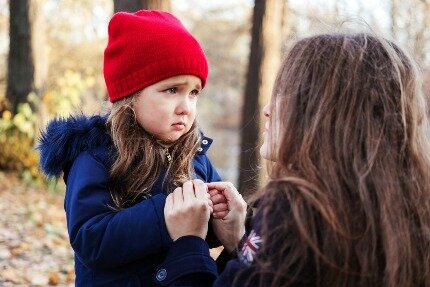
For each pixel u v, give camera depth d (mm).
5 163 8305
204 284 1458
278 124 1364
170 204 1522
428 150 1313
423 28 9906
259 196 1355
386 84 1299
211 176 1929
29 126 8242
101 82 12039
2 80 10961
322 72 1317
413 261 1205
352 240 1180
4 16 12898
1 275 3783
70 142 1657
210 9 17281
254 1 7785
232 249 1649
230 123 28812
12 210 6027
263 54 7688
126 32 1691
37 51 8875
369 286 1177
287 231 1195
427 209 1247
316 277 1175
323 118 1271
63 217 6172
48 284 3818
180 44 1673
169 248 1520
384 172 1222
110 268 1566
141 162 1637
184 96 1700
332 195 1198
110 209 1559
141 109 1677
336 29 1474
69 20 13719
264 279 1186
